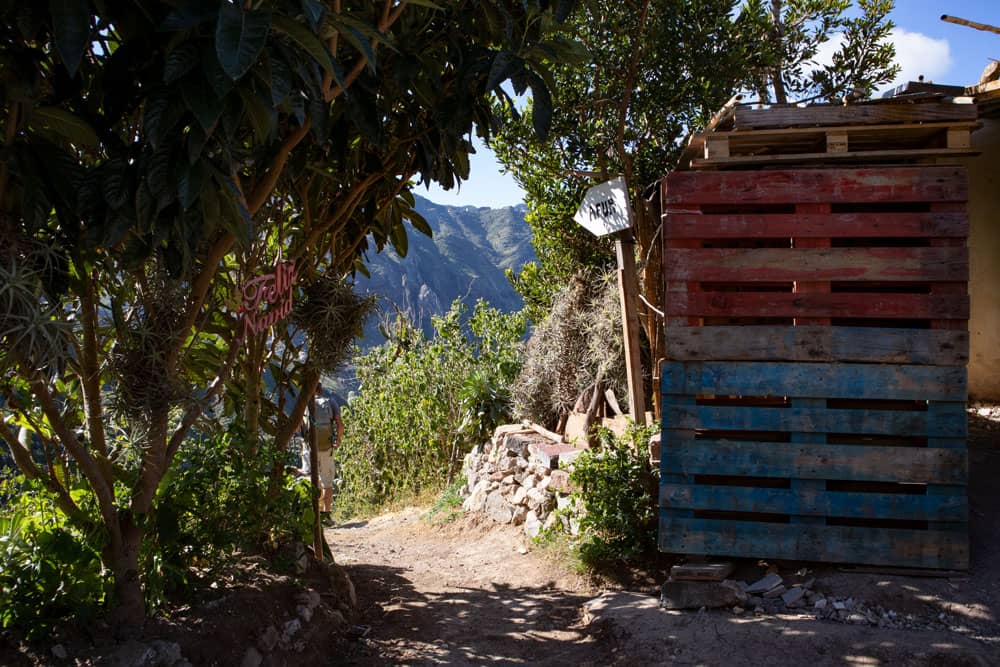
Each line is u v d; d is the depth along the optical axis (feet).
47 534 10.75
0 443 13.44
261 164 12.25
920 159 15.34
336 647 13.98
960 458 14.38
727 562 15.19
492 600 17.16
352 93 12.22
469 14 13.92
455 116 13.10
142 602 11.25
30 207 8.98
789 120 14.85
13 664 9.59
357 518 36.06
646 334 24.22
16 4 8.27
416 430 36.01
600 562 17.60
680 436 15.28
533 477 23.13
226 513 13.14
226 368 12.95
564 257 33.19
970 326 22.85
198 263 11.75
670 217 15.26
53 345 8.83
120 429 11.49
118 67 9.36
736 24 27.09
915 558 14.39
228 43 7.63
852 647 12.16
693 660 12.46
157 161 8.87
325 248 16.30
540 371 27.61
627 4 25.71
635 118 27.91
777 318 15.89
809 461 14.84
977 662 11.39
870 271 14.73
